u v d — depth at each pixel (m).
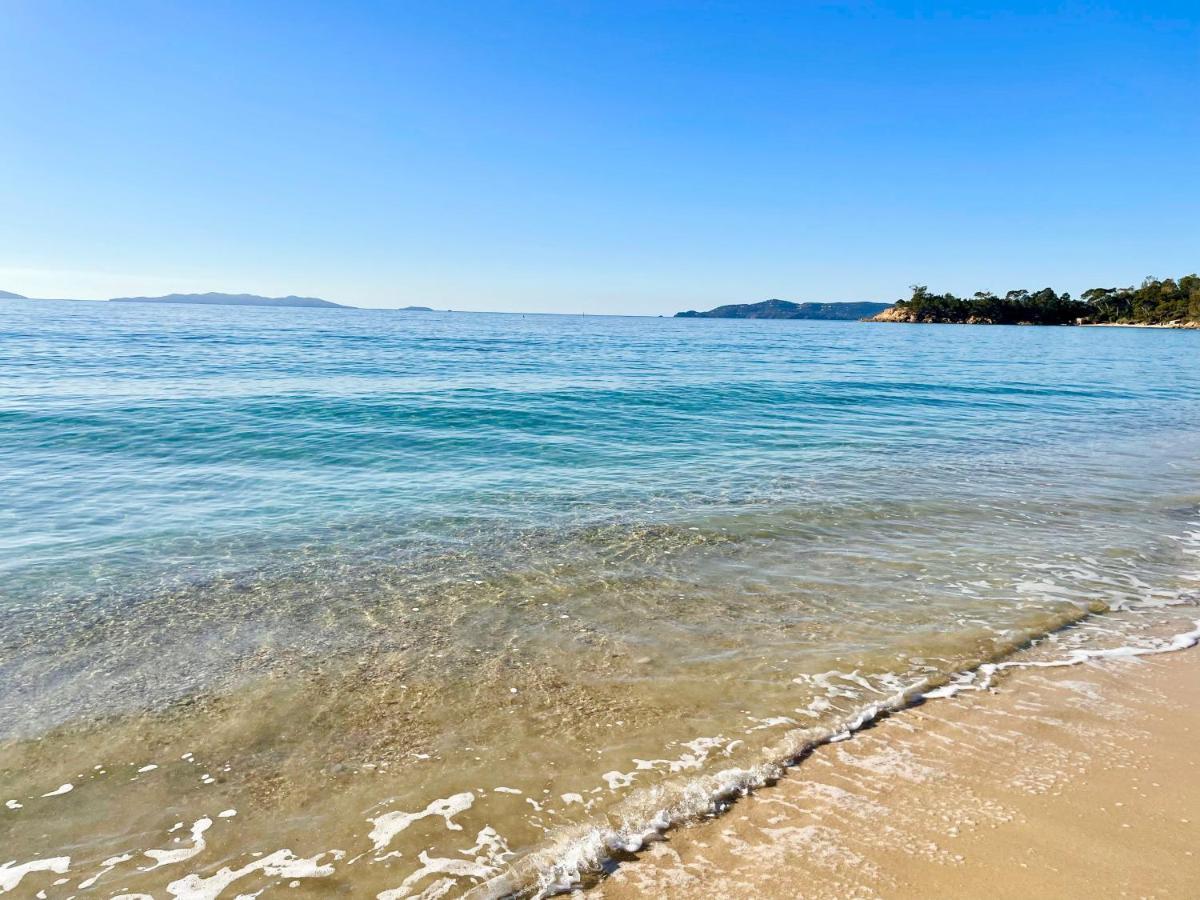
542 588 6.17
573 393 19.72
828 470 11.15
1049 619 5.62
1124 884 2.82
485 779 3.56
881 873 2.90
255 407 15.52
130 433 12.61
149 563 6.63
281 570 6.52
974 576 6.59
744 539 7.59
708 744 3.86
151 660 4.81
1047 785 3.49
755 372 28.94
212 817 3.29
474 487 9.68
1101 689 4.50
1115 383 29.41
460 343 45.06
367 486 9.64
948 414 18.36
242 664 4.77
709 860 3.00
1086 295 165.00
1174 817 3.24
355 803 3.38
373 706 4.24
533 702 4.29
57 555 6.77
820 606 5.83
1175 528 8.27
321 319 95.81
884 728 4.03
